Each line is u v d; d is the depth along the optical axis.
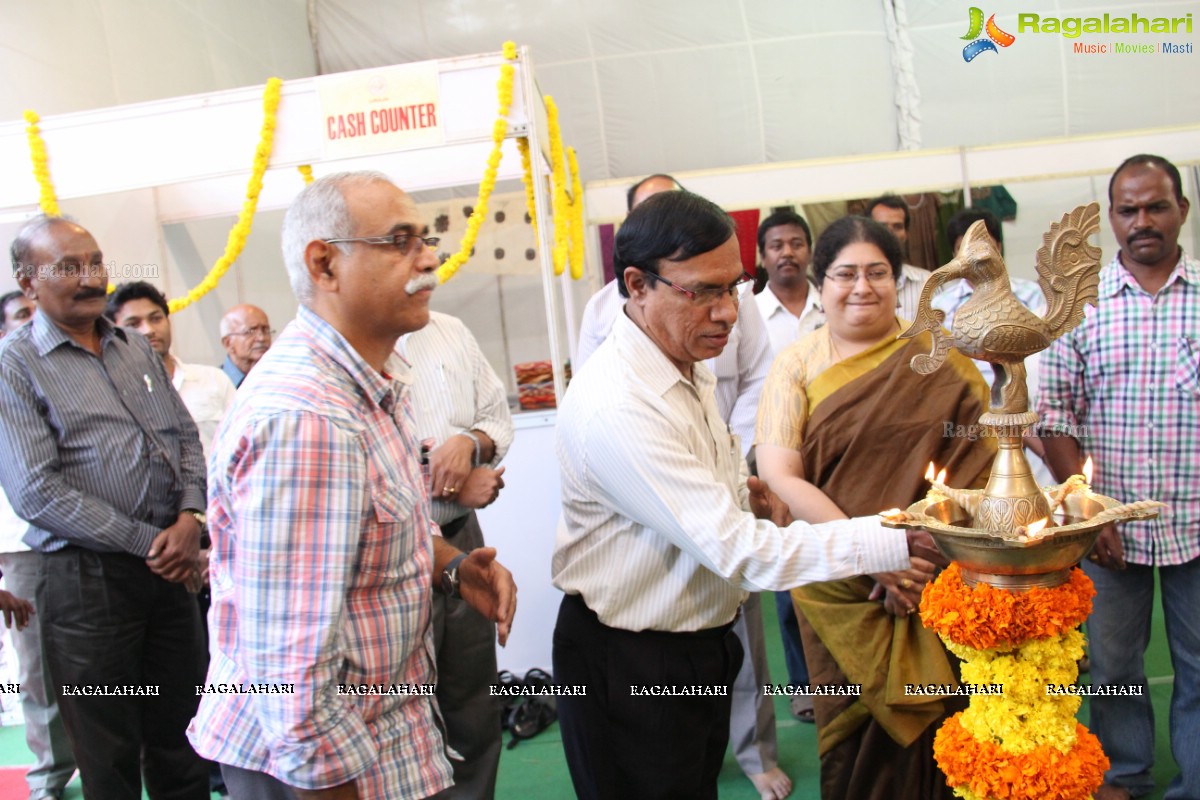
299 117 2.81
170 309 3.19
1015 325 1.05
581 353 2.85
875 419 1.66
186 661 2.32
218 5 5.26
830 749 1.75
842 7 6.39
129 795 2.17
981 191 5.37
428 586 1.32
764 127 6.44
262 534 1.09
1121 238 2.14
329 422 1.12
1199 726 2.14
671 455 1.36
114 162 2.88
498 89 2.75
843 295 1.74
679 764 1.50
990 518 1.10
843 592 1.67
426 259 1.26
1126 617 2.24
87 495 2.11
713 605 1.50
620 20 6.50
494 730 2.28
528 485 3.25
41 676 2.76
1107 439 2.21
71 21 3.78
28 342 2.14
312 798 1.13
